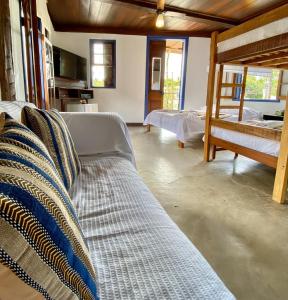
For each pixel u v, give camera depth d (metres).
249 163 3.19
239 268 1.27
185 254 0.70
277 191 2.06
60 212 0.46
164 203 2.01
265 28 2.10
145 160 3.25
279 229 1.65
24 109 1.06
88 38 6.03
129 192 1.12
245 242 1.50
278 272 1.25
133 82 6.44
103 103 6.46
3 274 0.34
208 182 2.49
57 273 0.41
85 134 1.83
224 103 6.59
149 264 0.65
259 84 6.73
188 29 6.00
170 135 5.17
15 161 0.45
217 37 2.91
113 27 5.97
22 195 0.38
